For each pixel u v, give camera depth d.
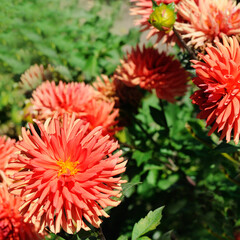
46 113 0.42
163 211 0.29
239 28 0.33
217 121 0.26
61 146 0.25
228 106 0.27
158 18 0.31
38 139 0.26
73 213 0.25
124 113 0.45
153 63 0.44
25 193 0.24
